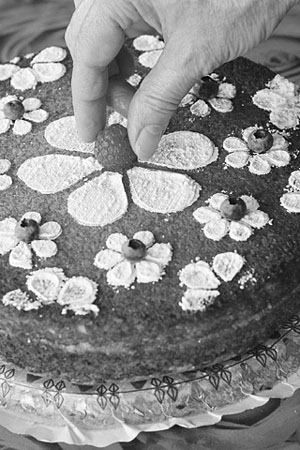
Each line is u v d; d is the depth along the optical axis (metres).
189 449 0.54
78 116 0.56
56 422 0.54
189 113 0.64
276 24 0.51
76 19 0.52
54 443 0.55
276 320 0.56
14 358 0.55
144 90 0.51
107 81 0.55
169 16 0.50
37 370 0.55
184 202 0.58
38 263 0.55
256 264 0.55
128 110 0.53
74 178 0.60
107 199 0.58
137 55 0.69
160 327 0.52
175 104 0.51
